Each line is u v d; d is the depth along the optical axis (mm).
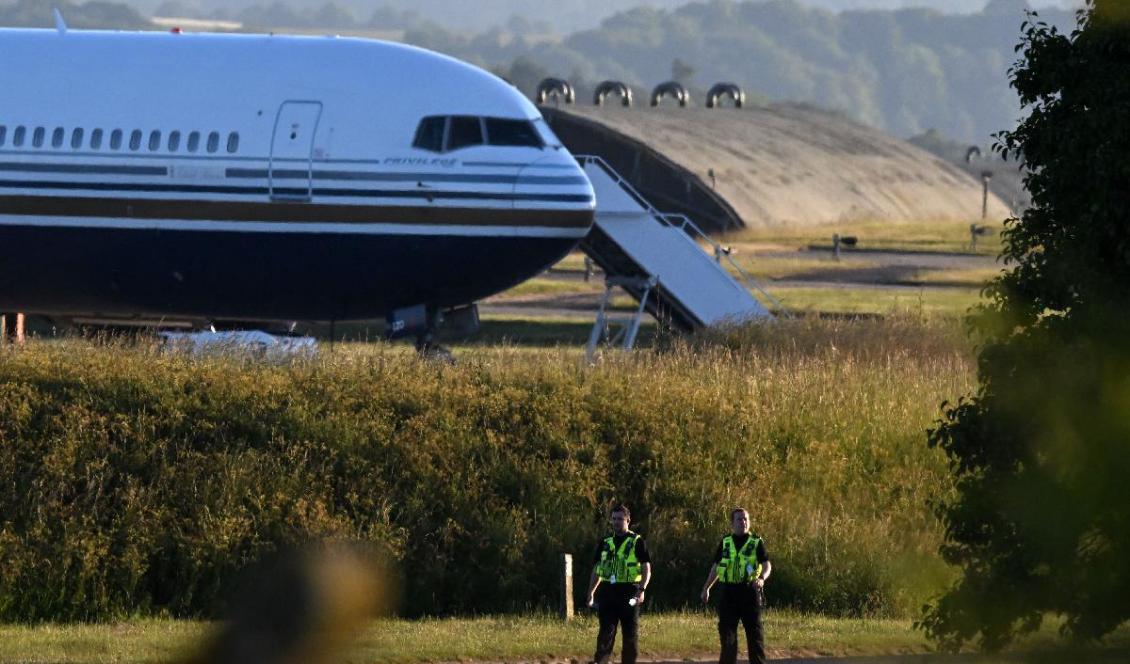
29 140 166500
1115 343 77062
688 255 189125
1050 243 79250
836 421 138250
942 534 122000
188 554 111312
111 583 109562
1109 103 75438
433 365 140375
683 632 97062
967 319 81875
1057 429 79188
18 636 94000
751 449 132625
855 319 195750
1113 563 80125
